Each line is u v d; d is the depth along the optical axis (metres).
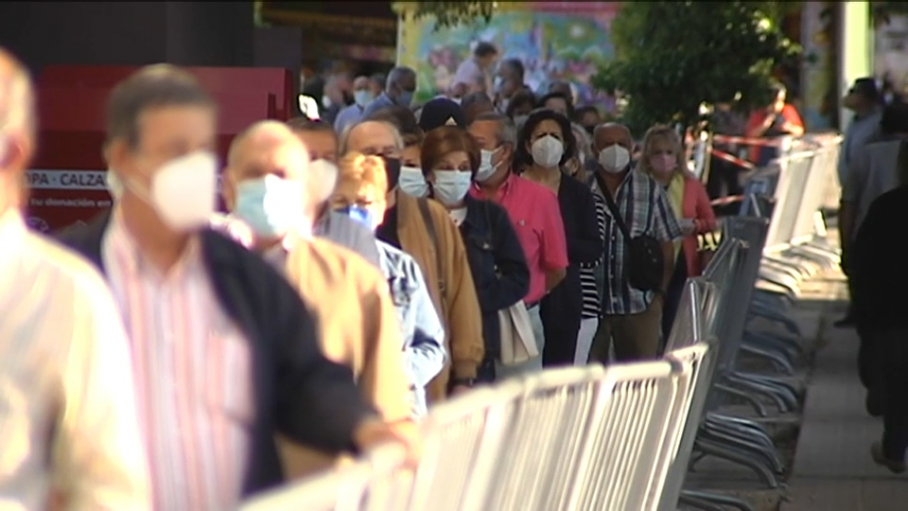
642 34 49.41
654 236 29.86
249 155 13.53
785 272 47.28
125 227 11.09
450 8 59.25
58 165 24.20
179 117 10.66
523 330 22.56
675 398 19.09
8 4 41.19
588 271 27.88
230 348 11.15
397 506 11.02
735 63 48.66
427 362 17.61
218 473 11.05
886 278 26.56
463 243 20.62
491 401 12.54
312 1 79.00
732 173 57.53
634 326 30.06
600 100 63.06
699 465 28.59
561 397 14.62
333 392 11.42
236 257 11.37
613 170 29.89
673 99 48.81
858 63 71.56
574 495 15.70
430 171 21.78
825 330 42.62
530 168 27.22
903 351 26.70
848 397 34.44
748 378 33.00
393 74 43.66
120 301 10.99
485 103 32.25
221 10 48.28
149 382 10.98
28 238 9.92
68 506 9.91
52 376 9.72
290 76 25.58
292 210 13.63
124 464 9.90
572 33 63.59
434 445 11.51
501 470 13.45
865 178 36.44
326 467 12.98
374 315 14.19
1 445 9.66
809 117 71.56
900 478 27.77
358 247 16.94
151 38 41.16
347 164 17.92
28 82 9.95
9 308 9.71
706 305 23.39
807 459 28.97
